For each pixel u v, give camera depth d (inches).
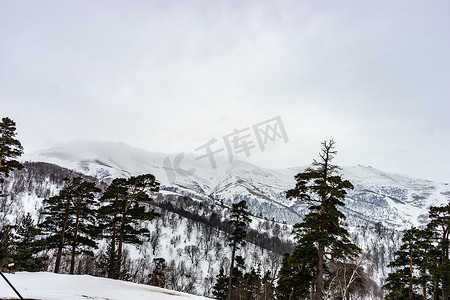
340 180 702.5
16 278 649.6
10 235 877.2
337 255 661.9
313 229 727.7
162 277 1921.8
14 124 900.0
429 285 991.6
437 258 993.5
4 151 872.9
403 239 1056.8
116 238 1072.2
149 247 4515.3
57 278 702.5
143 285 799.7
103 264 1032.2
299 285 733.9
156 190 1075.3
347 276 737.6
